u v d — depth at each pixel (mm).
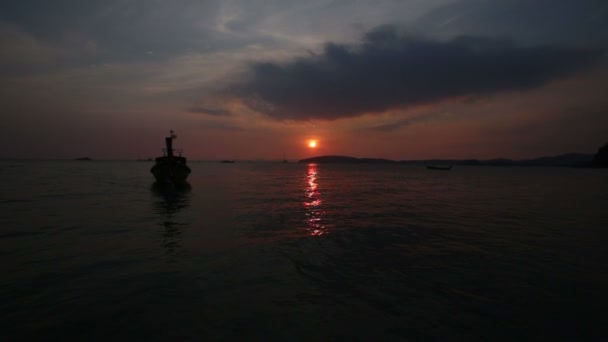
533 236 13297
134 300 6871
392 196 30844
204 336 5527
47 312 6301
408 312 6488
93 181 45938
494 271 8914
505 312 6531
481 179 70500
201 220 16500
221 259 9789
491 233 13844
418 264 9477
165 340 5402
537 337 5645
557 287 7805
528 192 36500
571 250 11141
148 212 19000
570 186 47062
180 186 40062
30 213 17984
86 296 7035
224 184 45500
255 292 7363
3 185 36531
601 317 6332
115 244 11453
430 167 158000
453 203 25250
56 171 80062
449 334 5691
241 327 5824
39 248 10812
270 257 10055
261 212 19453
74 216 17250
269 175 82500
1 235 12703
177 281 7957
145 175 64688
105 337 5480
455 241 12383
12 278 8016
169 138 39406
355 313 6414
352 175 89688
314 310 6516
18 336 5477
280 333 5645
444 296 7262
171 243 11680
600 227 15359
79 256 9930
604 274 8703
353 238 12750
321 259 9914
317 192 34344
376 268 9109
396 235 13336
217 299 6973
